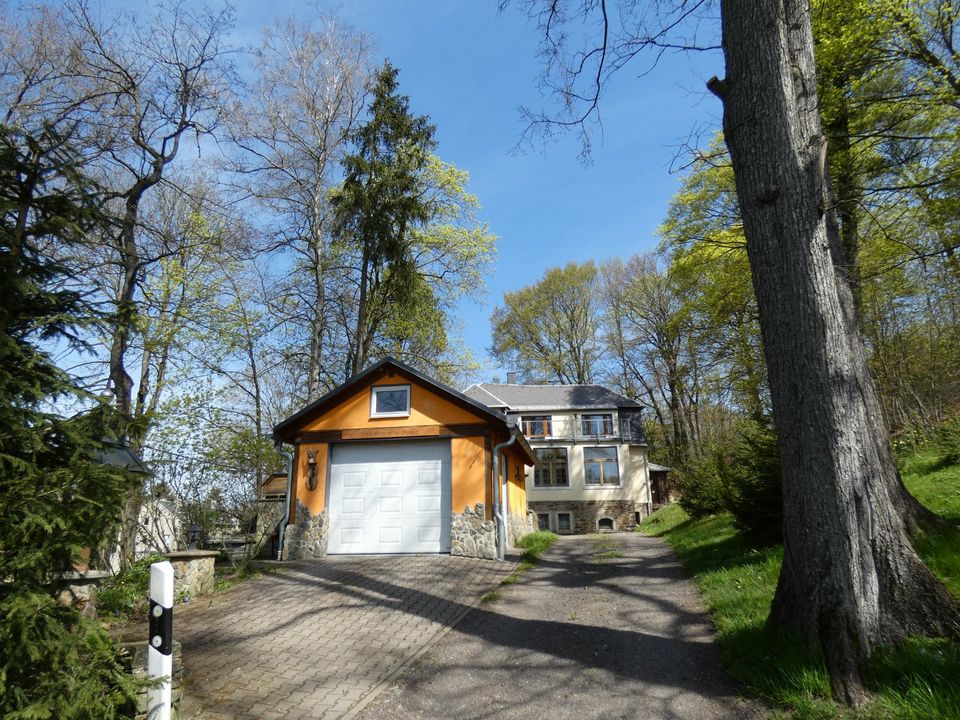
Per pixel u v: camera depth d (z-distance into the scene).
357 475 13.81
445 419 13.59
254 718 5.00
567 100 8.23
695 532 15.07
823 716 4.14
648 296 37.59
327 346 20.97
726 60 6.14
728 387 23.77
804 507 5.05
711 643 6.36
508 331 46.09
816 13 11.84
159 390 15.94
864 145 12.30
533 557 13.26
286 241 18.62
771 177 5.62
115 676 3.55
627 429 36.25
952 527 7.22
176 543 12.51
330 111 18.84
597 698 5.22
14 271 3.96
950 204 11.43
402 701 5.41
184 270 16.22
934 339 19.00
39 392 3.83
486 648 6.79
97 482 3.79
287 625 7.84
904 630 4.58
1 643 3.30
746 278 17.97
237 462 16.05
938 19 10.73
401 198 18.56
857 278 8.66
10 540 3.42
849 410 5.07
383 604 8.84
